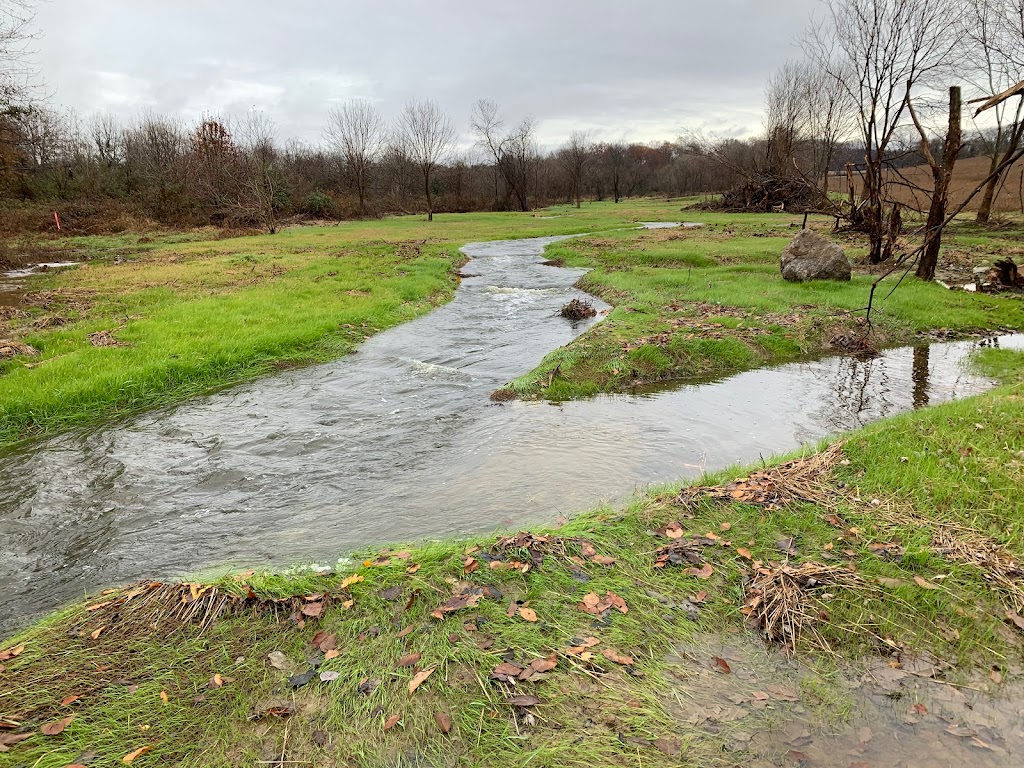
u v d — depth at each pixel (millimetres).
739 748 2621
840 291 13898
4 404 7449
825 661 3135
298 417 7766
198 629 3436
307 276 18312
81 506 5543
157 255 26172
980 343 10922
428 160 50031
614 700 2867
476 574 3805
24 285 17844
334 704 2869
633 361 9516
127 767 2557
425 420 7625
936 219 14875
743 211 46438
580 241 28109
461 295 16859
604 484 5695
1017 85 2934
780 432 7105
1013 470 4781
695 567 3879
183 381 9008
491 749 2621
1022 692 2938
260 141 47625
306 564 4379
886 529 4188
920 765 2549
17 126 27656
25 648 3363
